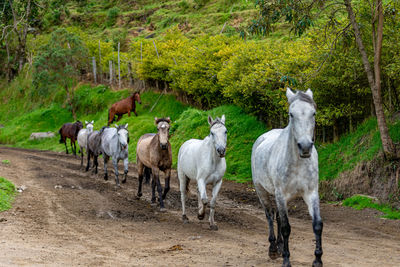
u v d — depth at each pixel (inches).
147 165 445.1
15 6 2028.8
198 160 333.7
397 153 421.1
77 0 2778.1
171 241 277.1
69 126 986.1
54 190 484.1
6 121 1609.3
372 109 536.1
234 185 602.2
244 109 812.0
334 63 506.6
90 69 1596.9
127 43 1943.9
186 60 1022.4
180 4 2172.7
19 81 1801.2
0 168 636.1
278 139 218.4
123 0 2620.6
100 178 617.0
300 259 229.0
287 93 203.6
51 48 1412.4
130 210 399.9
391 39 465.1
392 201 397.4
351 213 395.5
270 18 435.5
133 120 1094.4
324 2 450.3
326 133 613.6
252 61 746.2
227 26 1547.7
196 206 440.5
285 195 204.4
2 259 199.8
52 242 257.0
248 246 265.7
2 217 328.5
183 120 913.5
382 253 246.2
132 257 227.5
